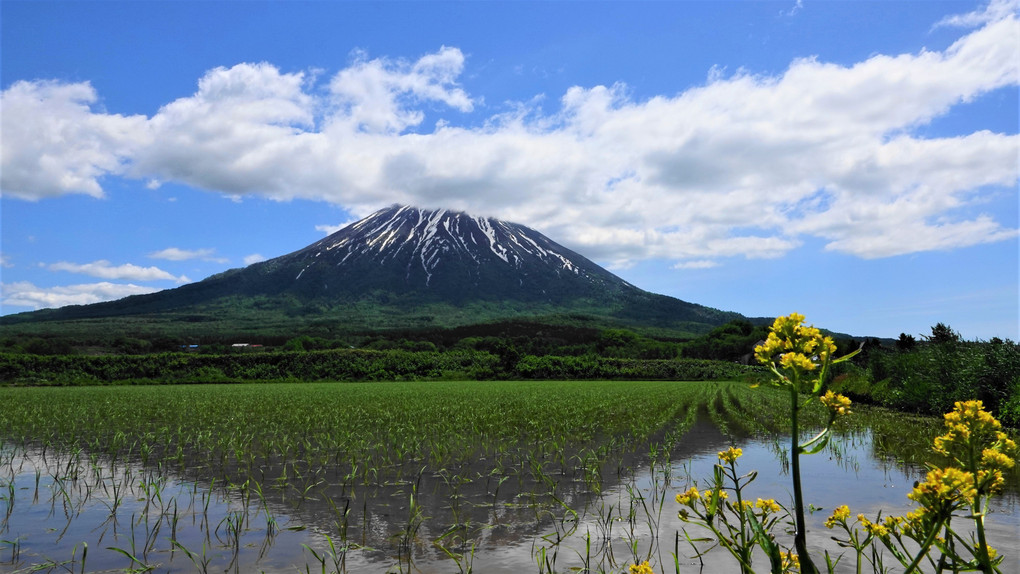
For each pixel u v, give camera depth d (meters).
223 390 35.72
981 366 16.73
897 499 7.75
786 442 13.26
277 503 7.50
